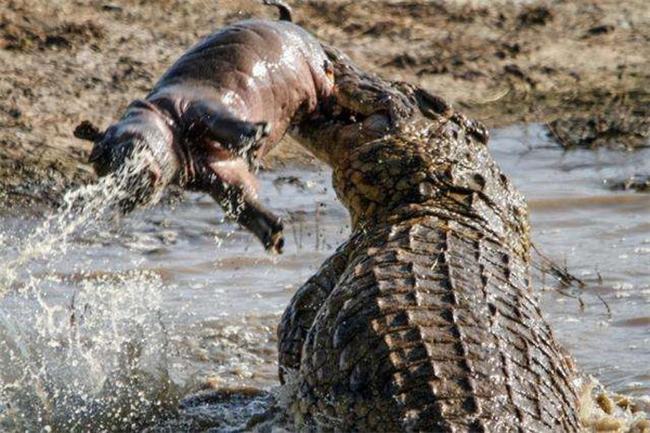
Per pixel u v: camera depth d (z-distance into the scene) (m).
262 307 30.23
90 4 48.34
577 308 30.30
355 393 19.31
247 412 24.19
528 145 42.84
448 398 18.53
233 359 27.42
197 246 34.06
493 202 23.89
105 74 43.69
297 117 23.95
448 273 20.86
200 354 27.39
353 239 23.19
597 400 23.72
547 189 38.44
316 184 38.56
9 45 44.66
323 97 24.34
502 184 24.70
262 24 23.16
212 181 20.48
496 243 22.75
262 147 22.44
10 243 33.31
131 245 33.69
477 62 48.97
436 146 24.42
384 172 23.94
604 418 22.55
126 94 42.59
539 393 19.30
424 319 19.78
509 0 55.38
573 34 52.66
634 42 52.28
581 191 38.31
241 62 22.12
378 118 24.72
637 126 44.19
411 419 18.34
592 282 31.78
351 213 24.64
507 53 50.00
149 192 19.81
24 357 25.17
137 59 44.94
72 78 43.19
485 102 46.31
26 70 43.28
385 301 20.09
